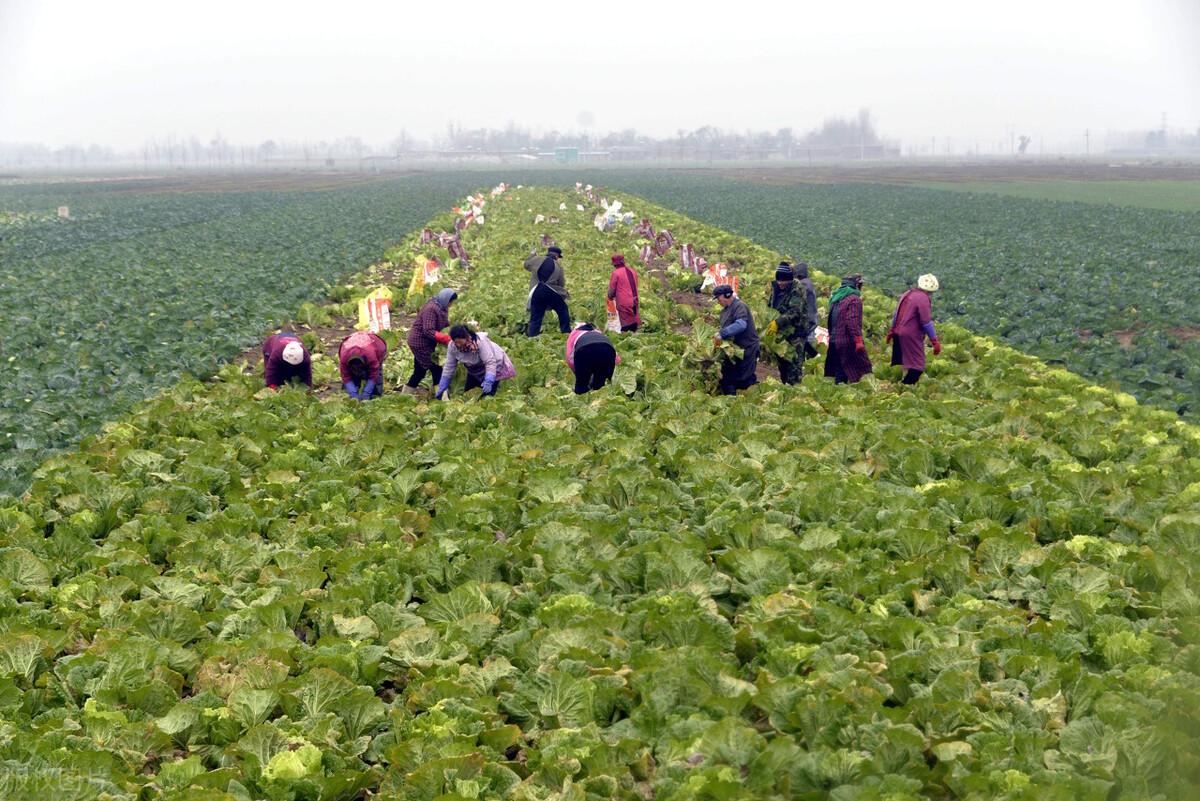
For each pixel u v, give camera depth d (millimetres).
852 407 12352
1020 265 29594
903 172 133250
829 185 91500
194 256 33625
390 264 32500
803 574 7461
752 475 9828
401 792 5227
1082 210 55469
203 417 12820
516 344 17219
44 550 8453
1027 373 15219
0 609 7203
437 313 14688
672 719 5496
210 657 6645
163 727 5836
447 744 5488
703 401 13023
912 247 35562
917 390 14320
